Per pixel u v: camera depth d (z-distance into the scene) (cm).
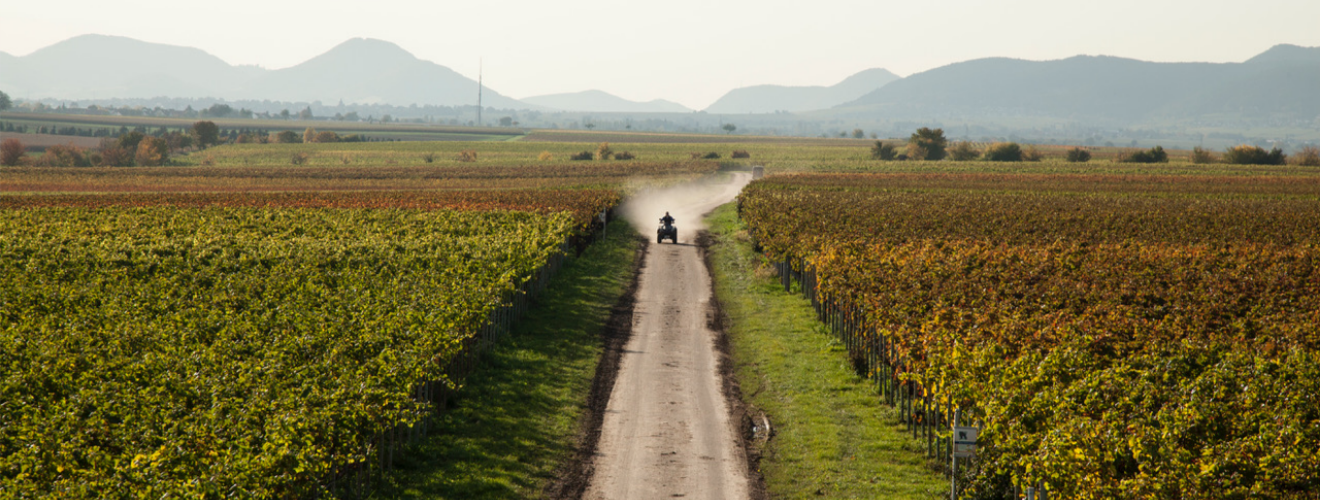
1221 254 4834
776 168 19425
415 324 3080
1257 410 1938
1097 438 1795
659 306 4919
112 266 4772
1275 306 3369
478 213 7519
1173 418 1898
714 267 6300
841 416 3003
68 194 11369
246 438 1938
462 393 3125
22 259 4922
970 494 2128
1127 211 7838
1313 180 13612
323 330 2941
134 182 15075
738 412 3073
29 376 2384
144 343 2808
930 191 11231
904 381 2711
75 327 2941
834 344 3934
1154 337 2720
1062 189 12100
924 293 3556
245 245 5412
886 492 2347
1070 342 2559
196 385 2330
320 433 2017
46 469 1820
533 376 3419
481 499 2272
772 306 4884
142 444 1959
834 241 5206
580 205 8038
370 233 6362
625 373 3538
